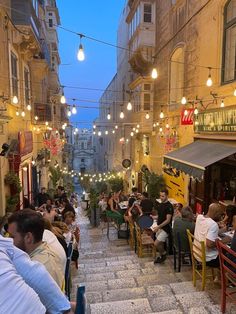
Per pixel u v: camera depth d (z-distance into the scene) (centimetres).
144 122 1675
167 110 1396
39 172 1719
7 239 158
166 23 1412
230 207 682
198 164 786
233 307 408
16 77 1126
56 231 438
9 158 924
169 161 1023
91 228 1241
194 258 504
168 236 688
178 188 1241
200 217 514
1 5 828
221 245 397
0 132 837
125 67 2583
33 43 1198
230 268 412
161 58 1519
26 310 126
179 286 501
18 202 903
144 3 1638
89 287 527
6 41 945
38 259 242
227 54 871
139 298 466
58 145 1903
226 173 955
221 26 875
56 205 1284
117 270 640
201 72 1010
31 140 1364
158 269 618
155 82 1636
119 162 2938
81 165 6775
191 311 400
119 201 1318
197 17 1035
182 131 1195
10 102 974
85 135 6819
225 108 836
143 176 1650
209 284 501
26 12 1036
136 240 807
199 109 1021
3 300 123
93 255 808
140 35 1653
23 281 135
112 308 421
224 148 831
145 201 860
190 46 1107
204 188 1001
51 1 2447
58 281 250
